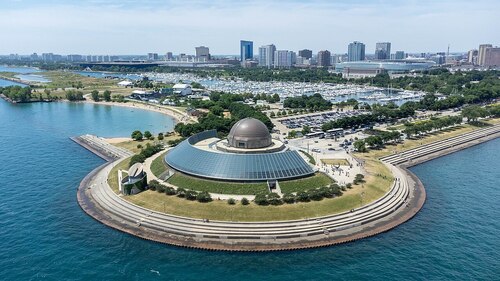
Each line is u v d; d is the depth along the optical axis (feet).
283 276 309.01
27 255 335.67
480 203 457.27
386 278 306.14
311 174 481.46
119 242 359.46
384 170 551.18
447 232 382.83
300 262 329.11
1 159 631.15
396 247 354.13
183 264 325.62
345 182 480.64
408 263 327.26
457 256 337.93
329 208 412.16
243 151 486.79
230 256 337.52
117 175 515.91
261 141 502.38
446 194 488.02
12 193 478.59
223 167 459.73
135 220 395.34
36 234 372.79
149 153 595.06
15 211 424.46
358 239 366.43
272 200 412.16
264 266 323.16
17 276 306.35
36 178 537.65
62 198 463.42
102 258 333.01
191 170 472.85
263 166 460.14
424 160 644.27
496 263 326.85
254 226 374.84
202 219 385.50
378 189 468.75
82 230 381.60
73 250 344.90
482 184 526.16
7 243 354.74
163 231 374.84
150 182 458.50
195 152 492.54
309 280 303.48
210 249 344.49
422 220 410.52
